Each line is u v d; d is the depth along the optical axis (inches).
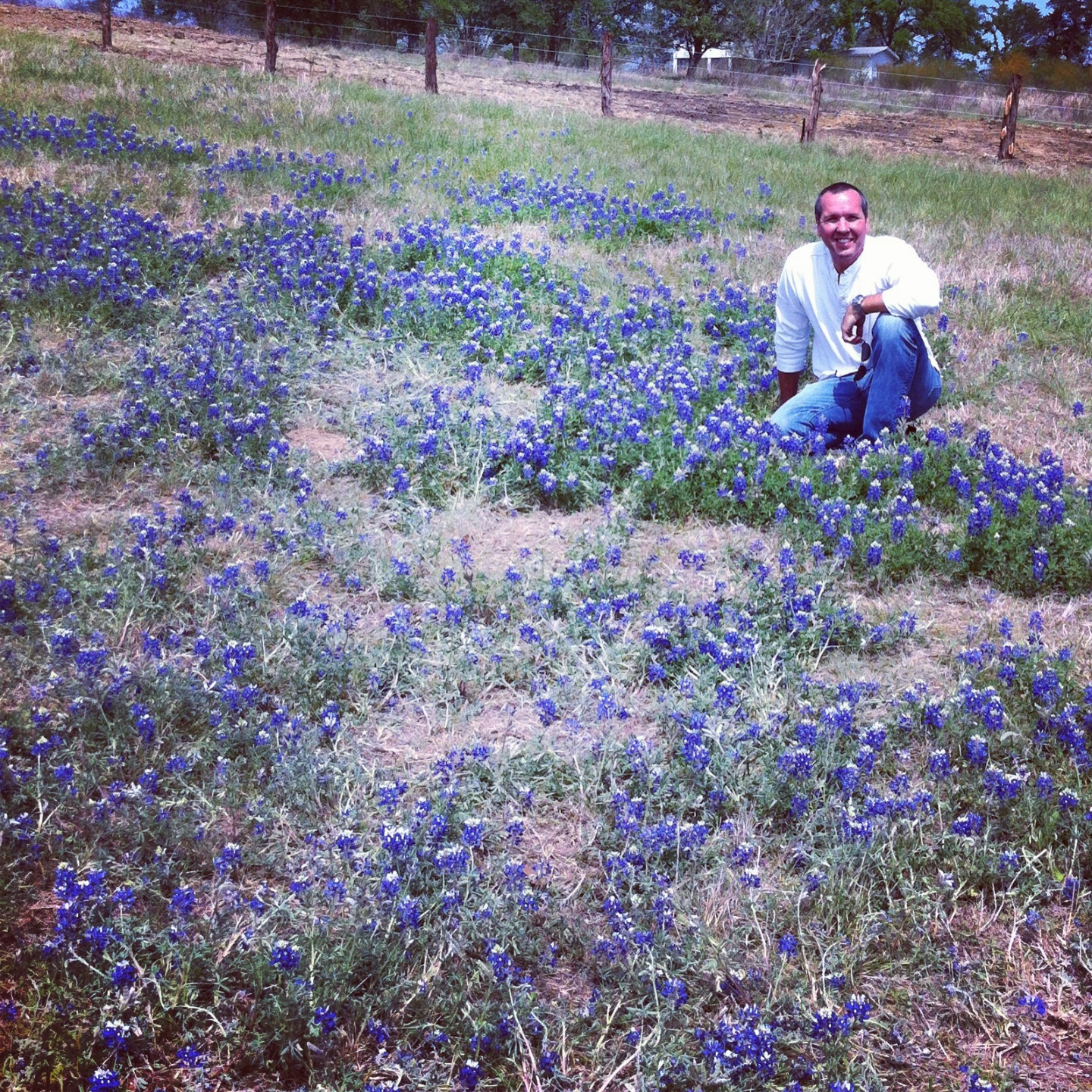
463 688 166.6
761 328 321.4
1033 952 123.3
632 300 341.4
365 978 116.6
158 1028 110.3
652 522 219.5
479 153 581.0
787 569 193.3
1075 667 168.2
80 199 404.5
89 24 1043.9
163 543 192.2
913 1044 112.8
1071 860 133.3
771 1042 109.3
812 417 245.1
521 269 372.2
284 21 1991.9
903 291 225.8
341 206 445.4
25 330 279.7
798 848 134.1
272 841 134.2
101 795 138.8
